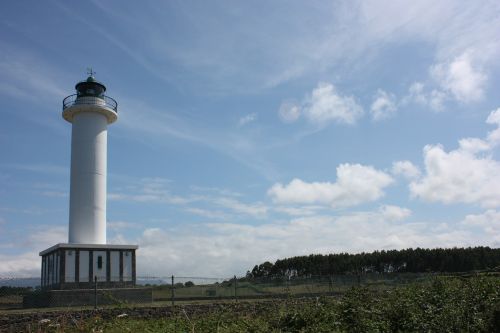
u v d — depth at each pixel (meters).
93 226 36.22
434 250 56.09
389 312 15.87
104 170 37.81
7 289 35.41
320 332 14.03
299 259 59.78
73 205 36.34
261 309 20.41
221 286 33.06
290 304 18.06
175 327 14.17
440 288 17.70
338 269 58.34
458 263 52.69
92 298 29.95
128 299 30.53
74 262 33.91
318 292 29.05
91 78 38.31
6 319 18.86
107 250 35.09
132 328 14.09
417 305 16.23
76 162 36.94
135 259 35.94
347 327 14.74
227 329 14.09
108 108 37.88
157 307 21.89
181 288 32.78
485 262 51.22
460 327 15.02
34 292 32.06
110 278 34.72
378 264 58.78
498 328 15.02
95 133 37.56
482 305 16.27
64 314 19.89
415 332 14.60
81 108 37.03
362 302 16.48
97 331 13.96
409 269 56.09
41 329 16.28
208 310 21.83
